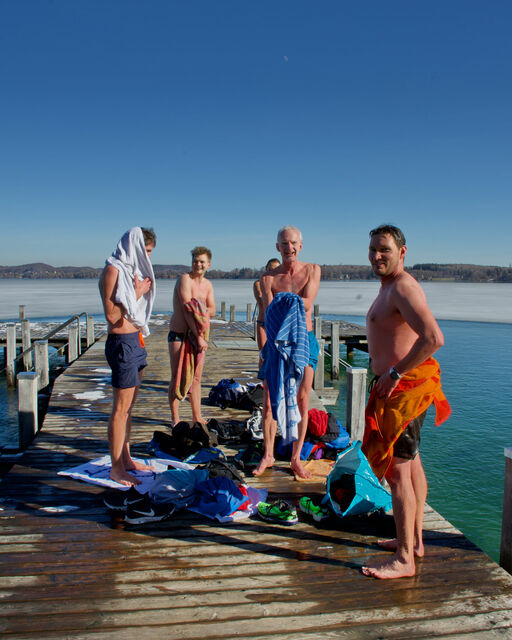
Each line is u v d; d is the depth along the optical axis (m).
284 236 3.99
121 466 3.82
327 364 17.45
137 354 3.69
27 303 48.31
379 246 2.59
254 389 6.65
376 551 3.04
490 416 10.30
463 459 7.95
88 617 2.37
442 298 61.84
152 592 2.58
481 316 35.53
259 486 4.00
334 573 2.78
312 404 6.88
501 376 14.36
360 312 40.91
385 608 2.48
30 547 3.01
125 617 2.38
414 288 2.47
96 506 3.57
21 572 2.74
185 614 2.41
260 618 2.39
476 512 6.23
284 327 3.67
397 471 2.68
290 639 2.25
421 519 2.96
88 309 39.72
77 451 4.80
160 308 45.38
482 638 2.28
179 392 5.03
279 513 3.36
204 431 4.76
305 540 3.16
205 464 4.30
